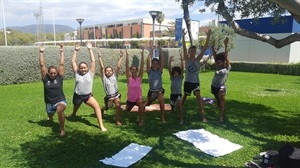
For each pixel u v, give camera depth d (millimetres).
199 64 6805
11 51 13062
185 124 6508
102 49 16359
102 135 5660
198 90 6734
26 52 13586
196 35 17391
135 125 6391
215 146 5148
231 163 4461
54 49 14367
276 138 5617
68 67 15156
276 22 6758
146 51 17812
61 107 5559
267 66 22047
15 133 5688
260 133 5926
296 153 4098
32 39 67188
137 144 5188
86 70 5992
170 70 6801
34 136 5535
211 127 6305
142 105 6332
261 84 14523
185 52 6738
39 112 7398
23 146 5008
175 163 4430
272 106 8633
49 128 6047
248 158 4645
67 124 6359
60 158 4531
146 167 4273
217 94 6918
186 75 6789
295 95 10883
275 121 6883
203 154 4809
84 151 4832
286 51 23672
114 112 7496
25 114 7191
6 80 13039
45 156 4598
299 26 23781
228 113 7590
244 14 6402
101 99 9414
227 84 14250
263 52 25219
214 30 19375
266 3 6234
